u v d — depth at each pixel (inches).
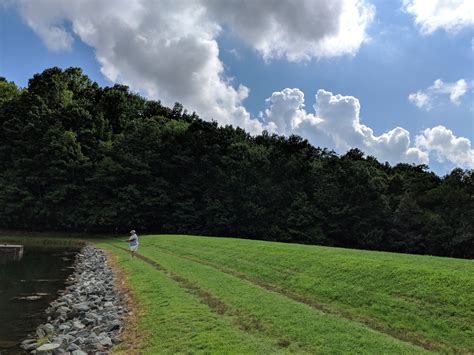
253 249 1121.4
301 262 860.0
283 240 2605.8
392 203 2778.1
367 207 2682.1
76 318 645.3
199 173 2886.3
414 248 2522.1
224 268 975.6
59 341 514.6
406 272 644.7
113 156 2859.3
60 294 856.9
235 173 2847.0
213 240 1551.4
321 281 714.8
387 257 852.0
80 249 1889.8
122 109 3634.4
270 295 646.5
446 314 502.0
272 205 2812.5
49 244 2082.9
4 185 2620.6
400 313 534.6
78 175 2721.5
